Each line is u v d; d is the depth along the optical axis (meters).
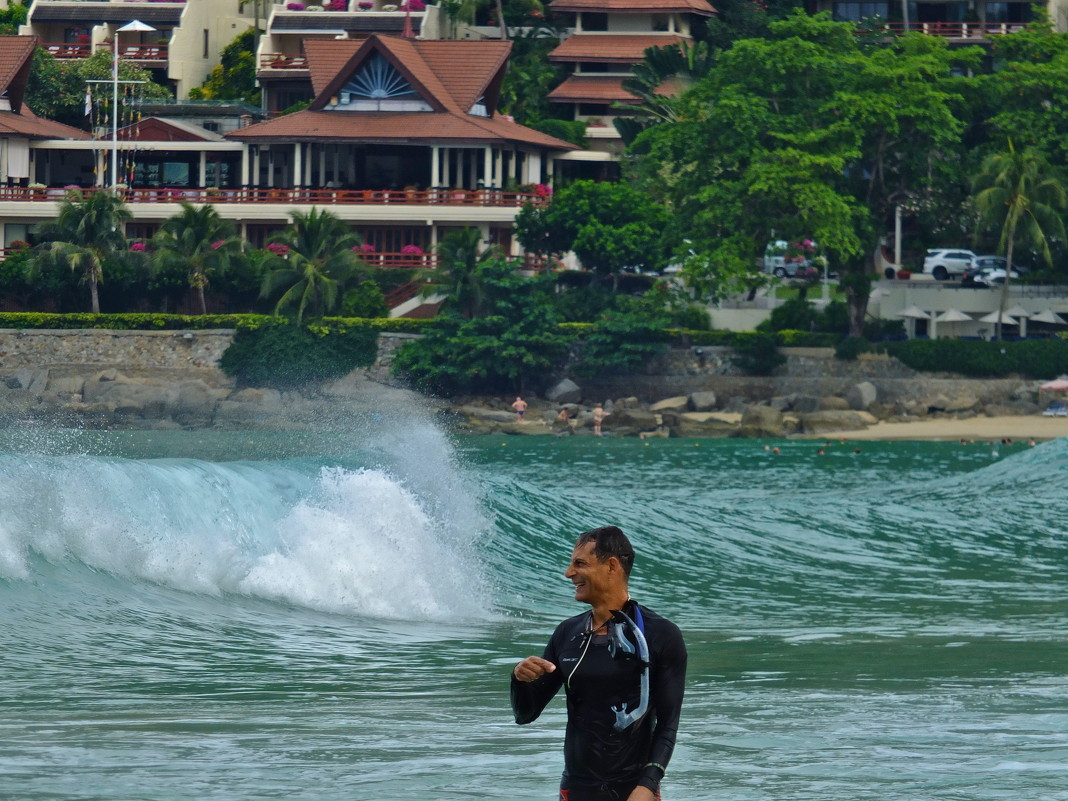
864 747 44.75
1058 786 39.06
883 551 116.50
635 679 26.89
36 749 42.62
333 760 41.72
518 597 92.44
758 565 110.06
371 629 75.44
